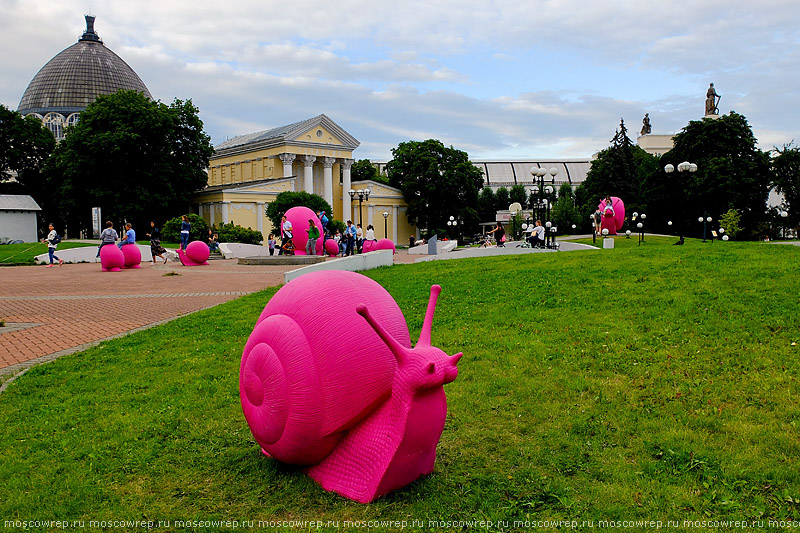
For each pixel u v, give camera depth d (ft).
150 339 34.04
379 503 14.37
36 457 18.29
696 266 42.68
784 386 21.81
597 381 23.67
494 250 90.79
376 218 236.84
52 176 180.86
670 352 26.12
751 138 160.35
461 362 26.96
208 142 193.57
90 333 37.17
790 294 32.53
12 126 186.50
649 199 174.81
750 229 157.79
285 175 220.43
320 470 15.70
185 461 17.81
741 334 27.48
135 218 165.07
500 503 14.88
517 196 284.20
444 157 224.94
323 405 14.60
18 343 34.65
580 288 39.68
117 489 16.22
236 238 137.90
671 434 18.60
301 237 106.63
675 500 14.79
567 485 15.76
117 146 154.20
